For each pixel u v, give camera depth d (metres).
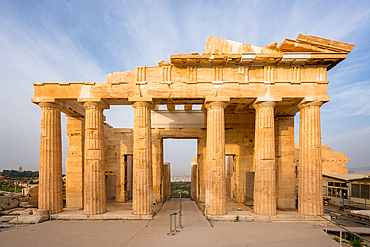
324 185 31.05
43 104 18.75
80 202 23.81
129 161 32.47
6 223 16.27
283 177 22.41
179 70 18.72
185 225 15.37
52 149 18.77
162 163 28.11
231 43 18.25
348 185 26.98
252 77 18.48
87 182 18.09
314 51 17.44
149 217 17.39
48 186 18.30
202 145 26.25
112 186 32.41
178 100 19.45
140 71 18.78
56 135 19.14
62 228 14.64
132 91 18.64
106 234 13.09
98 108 18.95
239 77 18.45
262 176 17.84
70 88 18.88
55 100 18.92
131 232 13.54
